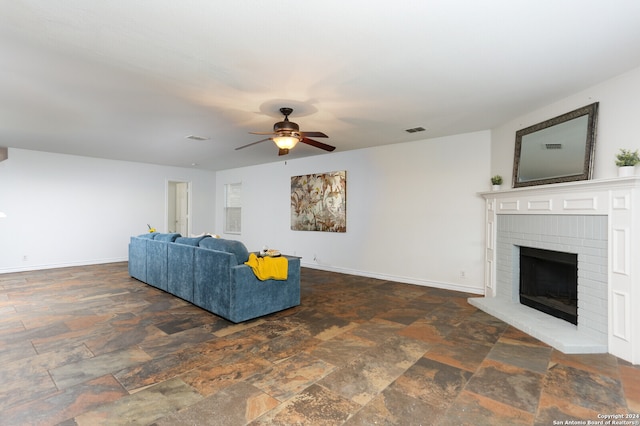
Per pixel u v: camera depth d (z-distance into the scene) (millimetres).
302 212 6898
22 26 2027
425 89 3062
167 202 8125
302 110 3678
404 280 5324
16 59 2465
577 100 3135
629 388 2133
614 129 2779
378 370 2373
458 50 2336
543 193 3381
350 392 2080
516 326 3240
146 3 1806
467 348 2762
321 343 2855
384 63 2539
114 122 4168
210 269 3680
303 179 6855
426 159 5086
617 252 2621
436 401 1984
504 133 4180
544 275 3592
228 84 2939
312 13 1897
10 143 5504
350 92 3133
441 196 4926
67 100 3344
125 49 2326
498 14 1904
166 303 4098
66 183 6551
